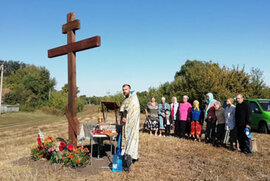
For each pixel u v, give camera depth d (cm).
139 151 708
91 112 4066
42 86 4875
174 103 1035
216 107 809
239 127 718
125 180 459
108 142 855
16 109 3466
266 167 567
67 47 616
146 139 894
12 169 518
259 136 1038
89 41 565
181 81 2355
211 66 2161
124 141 539
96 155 649
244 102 716
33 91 4806
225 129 775
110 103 652
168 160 616
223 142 809
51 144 582
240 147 727
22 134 1339
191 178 482
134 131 535
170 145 795
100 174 488
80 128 643
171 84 2694
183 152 707
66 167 528
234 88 2031
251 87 2039
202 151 725
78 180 452
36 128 1656
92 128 632
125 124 541
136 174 493
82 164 542
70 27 613
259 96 2006
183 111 955
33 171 504
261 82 2030
